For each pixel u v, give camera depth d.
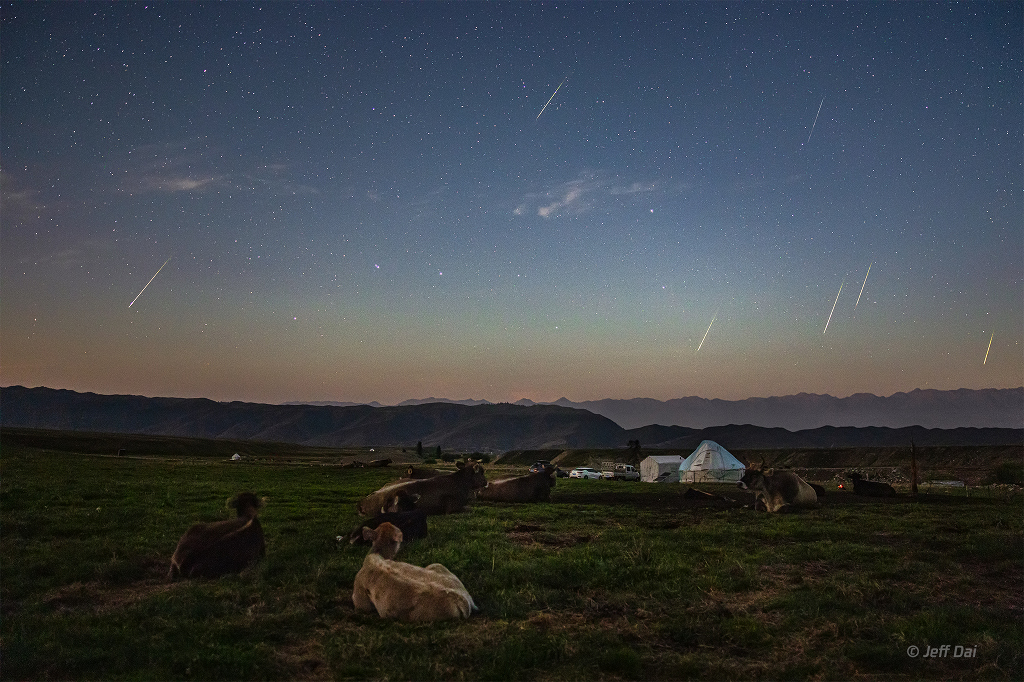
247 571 11.59
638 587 10.58
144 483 30.77
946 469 72.31
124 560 12.32
